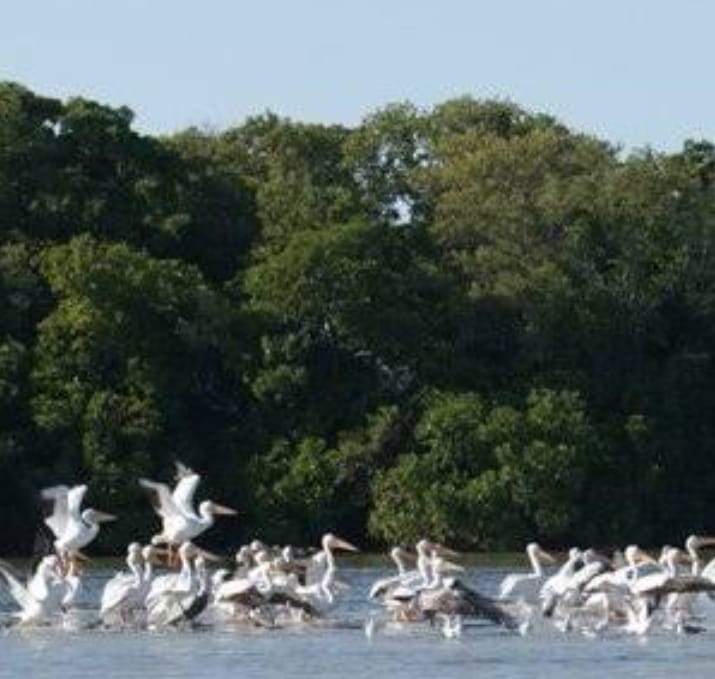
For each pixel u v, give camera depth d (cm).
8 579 7469
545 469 11481
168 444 11725
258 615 7300
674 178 12900
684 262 12575
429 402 11812
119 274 11656
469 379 12200
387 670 6116
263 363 11938
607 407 12256
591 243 12612
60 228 12381
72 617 7438
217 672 6084
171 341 11819
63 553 7969
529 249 12700
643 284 12500
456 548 11519
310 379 11988
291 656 6425
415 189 13612
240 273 12419
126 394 11631
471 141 13512
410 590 7269
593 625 7138
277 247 12456
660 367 12388
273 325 11988
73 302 11644
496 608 7050
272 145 13912
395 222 13512
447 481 11525
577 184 12769
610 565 8456
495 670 6116
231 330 11912
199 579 7412
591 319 12344
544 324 12288
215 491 11756
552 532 11581
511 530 11462
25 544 11500
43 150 12412
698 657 6425
